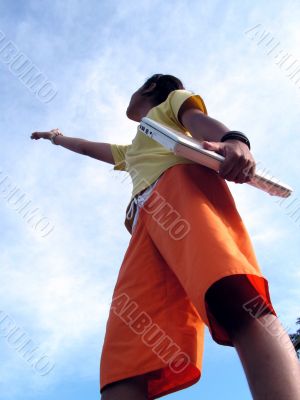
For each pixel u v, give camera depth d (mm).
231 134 1723
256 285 1440
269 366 1215
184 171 1876
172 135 1645
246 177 1649
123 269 2012
